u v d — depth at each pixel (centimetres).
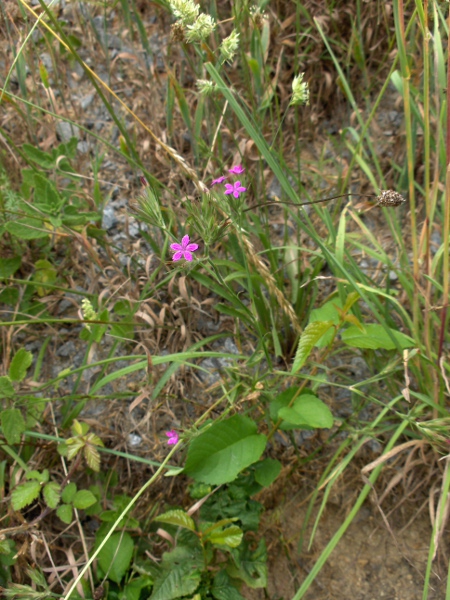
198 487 43
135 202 41
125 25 65
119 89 64
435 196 44
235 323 51
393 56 58
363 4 59
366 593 45
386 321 46
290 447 49
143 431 50
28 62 59
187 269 40
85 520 47
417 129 57
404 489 47
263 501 48
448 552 46
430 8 45
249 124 43
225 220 40
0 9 55
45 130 60
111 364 52
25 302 53
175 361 45
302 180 60
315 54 61
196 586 42
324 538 47
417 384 48
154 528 47
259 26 52
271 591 46
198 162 56
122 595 43
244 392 45
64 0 66
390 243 55
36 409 47
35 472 44
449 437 41
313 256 54
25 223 50
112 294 52
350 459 46
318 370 51
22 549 42
